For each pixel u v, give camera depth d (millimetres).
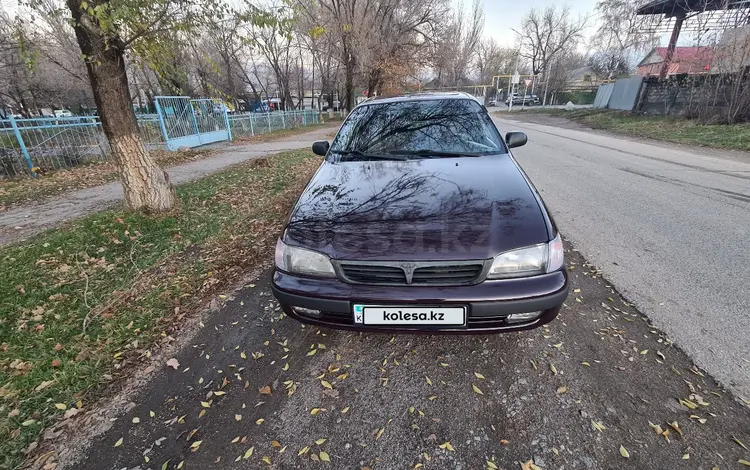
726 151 7871
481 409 1608
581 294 2457
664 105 13578
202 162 8805
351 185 2207
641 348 1928
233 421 1612
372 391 1741
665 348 1917
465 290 1607
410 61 18734
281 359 1993
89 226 3977
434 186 2092
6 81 16312
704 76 11398
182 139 11031
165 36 3723
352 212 1897
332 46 18953
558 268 1682
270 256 3285
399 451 1434
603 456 1363
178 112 11141
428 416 1589
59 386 1864
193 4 3566
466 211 1821
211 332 2262
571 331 2088
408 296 1618
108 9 3086
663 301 2334
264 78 34562
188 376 1907
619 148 8727
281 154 9367
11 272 3090
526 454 1393
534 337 2053
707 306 2256
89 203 5453
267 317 2383
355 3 17406
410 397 1694
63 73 20109
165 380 1888
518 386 1722
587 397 1636
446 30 20641
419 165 2416
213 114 12836
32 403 1761
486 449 1422
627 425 1487
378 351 2010
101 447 1521
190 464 1422
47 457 1489
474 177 2184
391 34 18734
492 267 1619
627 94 17203
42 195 5984
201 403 1722
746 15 11055
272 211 4555
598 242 3264
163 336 2242
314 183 2342
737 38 10305
